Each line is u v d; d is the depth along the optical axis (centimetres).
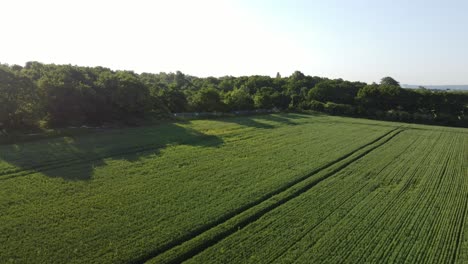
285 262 1673
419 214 2328
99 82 5447
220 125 6028
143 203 2347
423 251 1827
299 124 6744
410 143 5062
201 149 4053
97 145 3888
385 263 1697
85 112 4919
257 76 14538
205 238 1891
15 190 2458
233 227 2047
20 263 1571
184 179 2903
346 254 1769
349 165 3603
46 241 1781
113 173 2964
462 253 1822
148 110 6031
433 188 2903
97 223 2014
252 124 6372
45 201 2302
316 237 1950
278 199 2520
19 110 4181
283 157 3806
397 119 8850
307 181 2969
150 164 3300
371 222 2175
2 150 3419
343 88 10844
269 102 9306
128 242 1808
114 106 5434
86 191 2520
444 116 8550
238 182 2875
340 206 2436
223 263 1648
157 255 1720
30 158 3203
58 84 4634
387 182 3044
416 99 9331
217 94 7862
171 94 7356
